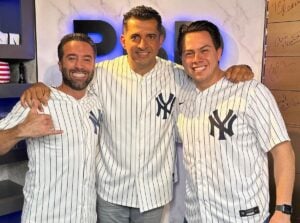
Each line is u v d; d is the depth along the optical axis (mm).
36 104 1279
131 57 1512
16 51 1690
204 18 1974
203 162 1319
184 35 1342
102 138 1587
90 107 1449
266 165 1351
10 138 1188
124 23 1514
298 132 2223
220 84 1331
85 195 1386
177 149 1809
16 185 1955
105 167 1589
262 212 1304
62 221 1338
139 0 1900
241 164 1269
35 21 1753
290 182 1263
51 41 1798
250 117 1257
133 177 1558
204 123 1316
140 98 1541
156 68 1588
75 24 1829
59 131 1251
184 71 1590
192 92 1450
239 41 2033
